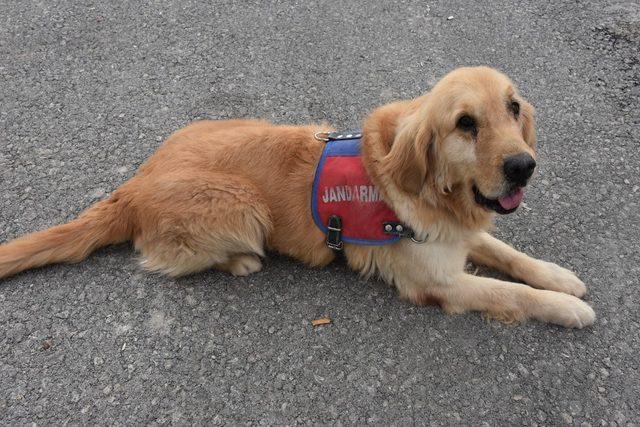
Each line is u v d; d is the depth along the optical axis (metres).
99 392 1.31
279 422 1.26
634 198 1.58
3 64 2.00
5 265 1.43
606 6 2.09
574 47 1.96
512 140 1.20
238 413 1.27
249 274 1.49
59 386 1.32
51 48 2.05
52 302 1.44
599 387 1.28
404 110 1.35
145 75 1.96
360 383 1.30
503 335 1.36
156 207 1.41
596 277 1.44
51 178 1.69
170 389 1.31
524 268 1.43
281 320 1.40
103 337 1.38
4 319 1.41
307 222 1.42
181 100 1.89
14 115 1.85
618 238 1.51
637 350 1.33
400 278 1.42
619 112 1.78
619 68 1.89
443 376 1.31
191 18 2.15
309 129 1.45
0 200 1.64
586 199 1.59
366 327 1.39
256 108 1.85
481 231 1.42
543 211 1.57
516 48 1.97
